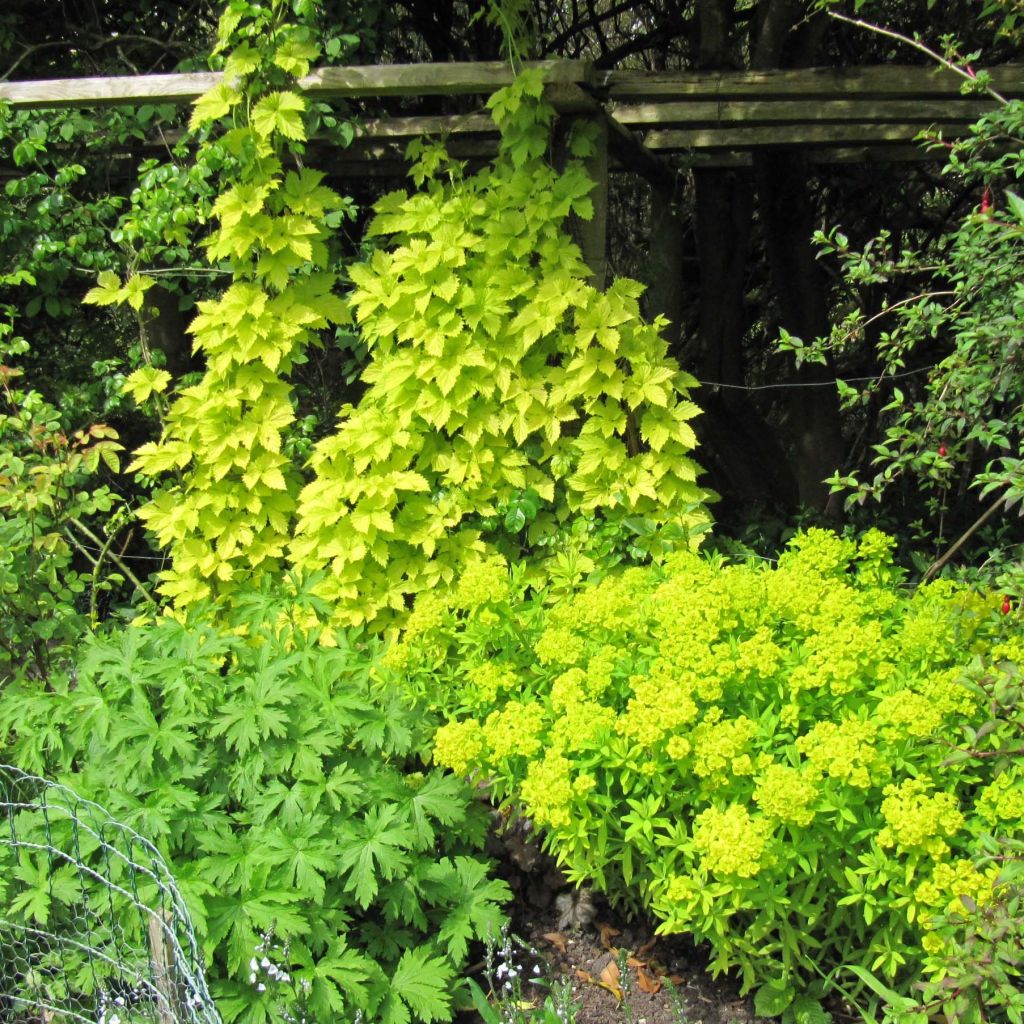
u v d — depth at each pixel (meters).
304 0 4.16
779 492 6.33
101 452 4.40
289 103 4.19
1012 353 2.67
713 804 2.76
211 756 2.99
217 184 5.13
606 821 2.82
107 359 5.66
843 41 5.73
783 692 2.94
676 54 6.61
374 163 5.25
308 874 2.72
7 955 2.85
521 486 4.21
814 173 6.19
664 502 4.18
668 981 2.85
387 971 2.89
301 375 5.60
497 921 2.93
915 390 6.07
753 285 7.11
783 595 3.05
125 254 5.19
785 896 2.66
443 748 2.90
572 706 2.84
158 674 3.02
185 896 2.62
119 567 5.27
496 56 5.79
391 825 2.87
